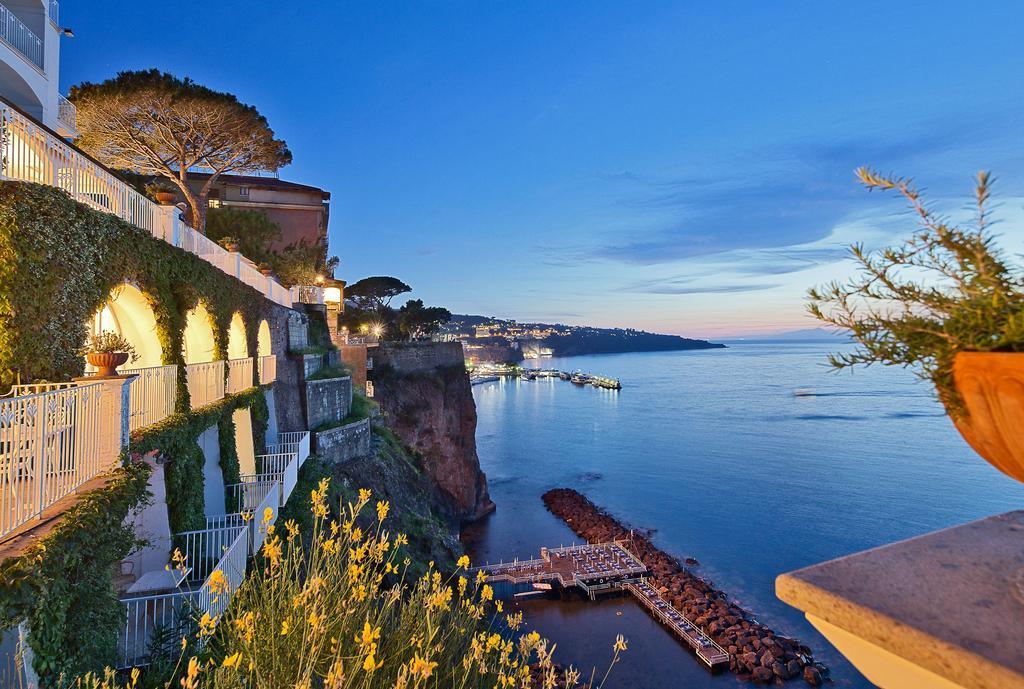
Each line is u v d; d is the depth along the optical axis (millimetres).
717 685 25141
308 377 28266
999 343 1353
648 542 44688
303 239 44938
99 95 27797
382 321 81500
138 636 8297
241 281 19719
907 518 52406
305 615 4500
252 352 20344
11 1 20703
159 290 12414
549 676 5141
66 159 10547
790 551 43969
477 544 45469
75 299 9141
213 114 29844
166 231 14039
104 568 6887
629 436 100312
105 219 10172
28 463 6254
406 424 50688
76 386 7750
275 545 5148
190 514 11758
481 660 5117
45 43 21188
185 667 6457
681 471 72125
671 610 31062
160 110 29109
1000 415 1365
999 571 1570
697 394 178500
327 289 44625
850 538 47156
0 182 8086
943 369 1504
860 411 131000
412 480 33781
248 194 46812
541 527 50125
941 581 1544
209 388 14328
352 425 29344
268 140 32844
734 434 100938
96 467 7902
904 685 1427
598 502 58094
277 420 24422
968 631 1291
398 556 19266
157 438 10016
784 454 82375
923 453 82312
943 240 1470
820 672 26406
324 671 4387
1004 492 60781
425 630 5117
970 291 1438
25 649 5273
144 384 10594
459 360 62094
